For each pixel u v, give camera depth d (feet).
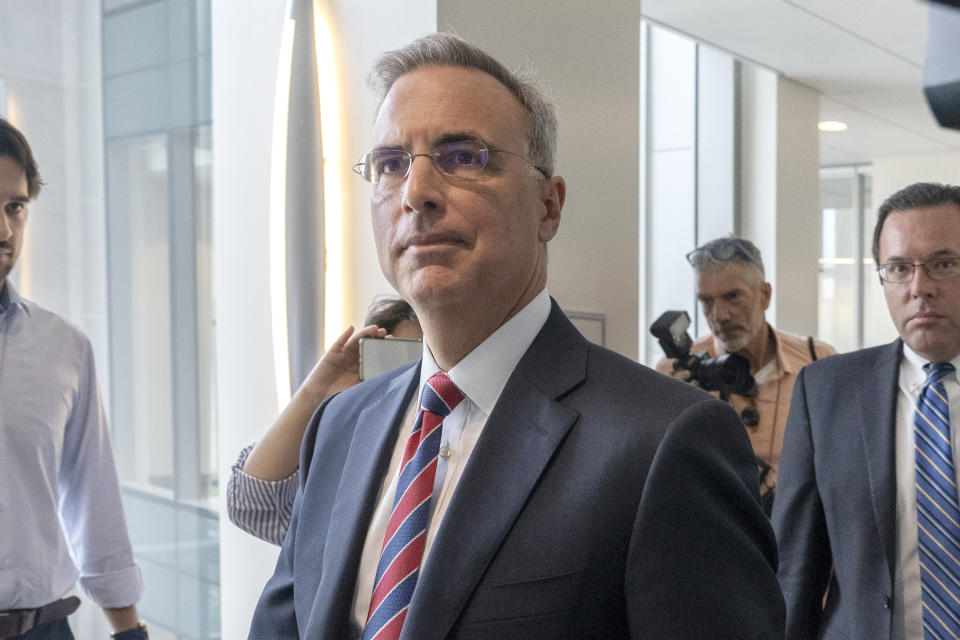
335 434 3.77
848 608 5.70
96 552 7.00
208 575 10.91
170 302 10.79
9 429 6.44
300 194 8.34
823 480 6.01
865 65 15.89
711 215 16.66
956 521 5.45
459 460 3.15
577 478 2.83
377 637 2.90
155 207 10.69
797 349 9.71
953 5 1.15
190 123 10.75
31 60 10.08
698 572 2.69
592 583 2.70
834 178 26.05
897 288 5.83
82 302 10.42
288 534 3.92
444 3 7.72
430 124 3.13
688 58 16.46
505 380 3.21
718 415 2.91
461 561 2.81
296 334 8.35
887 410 5.88
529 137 3.30
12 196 6.48
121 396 10.61
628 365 3.17
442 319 3.20
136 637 7.16
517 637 2.68
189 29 10.71
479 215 3.09
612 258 9.63
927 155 24.13
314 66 8.39
